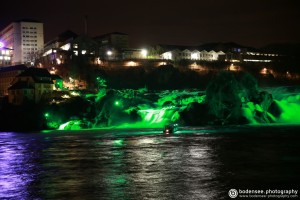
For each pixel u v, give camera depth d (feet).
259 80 602.03
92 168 152.87
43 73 471.21
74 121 399.24
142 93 460.55
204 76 574.15
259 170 138.72
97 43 610.65
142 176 134.31
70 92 462.19
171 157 173.78
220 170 140.46
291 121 374.84
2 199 110.11
